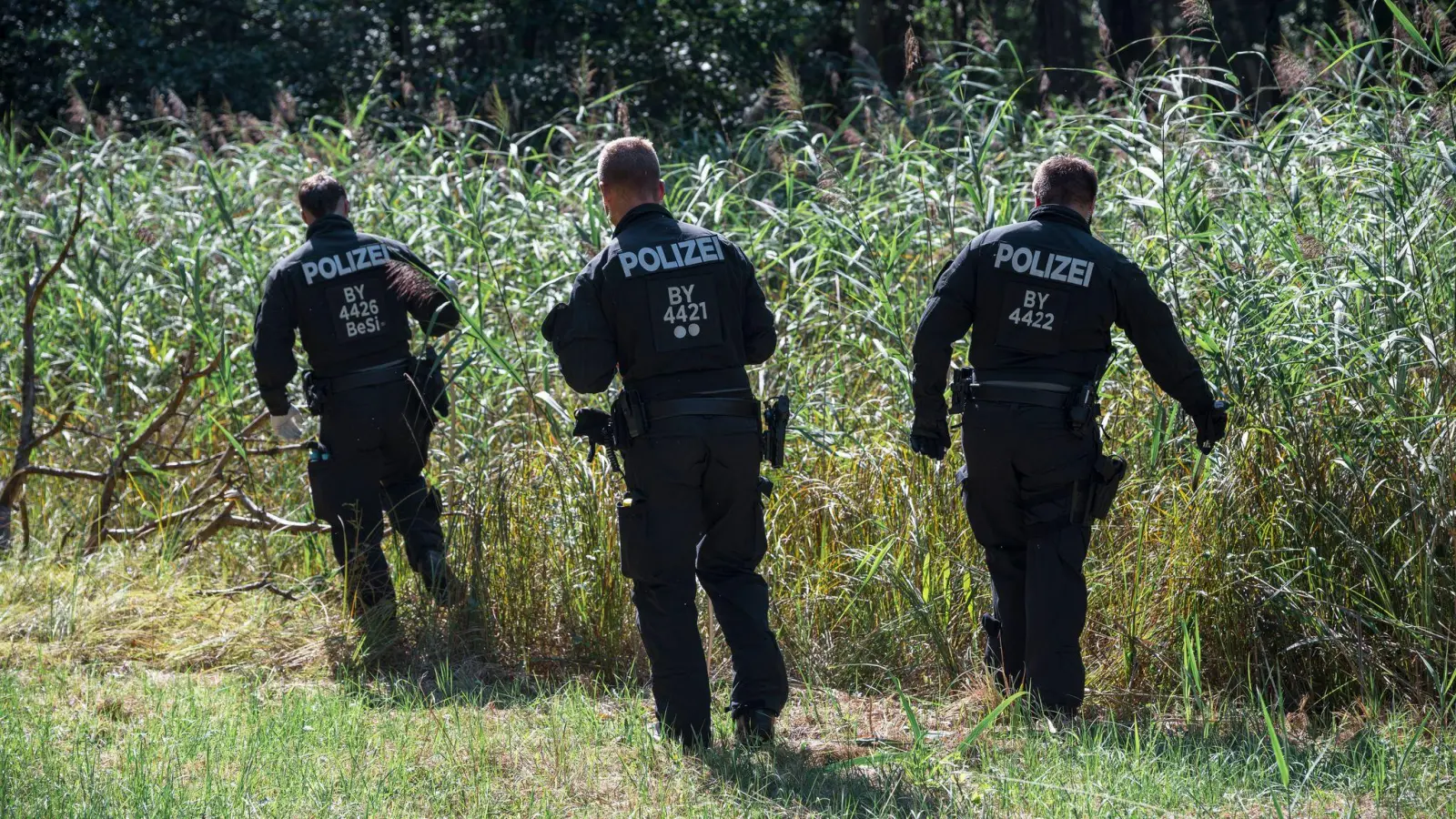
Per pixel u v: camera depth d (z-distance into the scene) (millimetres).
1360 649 15289
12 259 30609
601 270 14398
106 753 13812
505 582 18594
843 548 18641
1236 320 17422
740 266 14828
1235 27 38844
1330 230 19078
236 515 23172
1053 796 12742
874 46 58906
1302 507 16594
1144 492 17609
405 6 63375
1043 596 15125
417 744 14320
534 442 20406
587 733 14789
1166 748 14125
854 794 12992
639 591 14703
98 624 18797
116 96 65562
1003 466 15188
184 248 27922
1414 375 17250
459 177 25203
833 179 22672
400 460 19188
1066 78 49750
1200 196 19953
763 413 15344
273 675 17266
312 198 18953
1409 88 22250
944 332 15195
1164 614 16719
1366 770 13445
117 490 24328
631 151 14750
